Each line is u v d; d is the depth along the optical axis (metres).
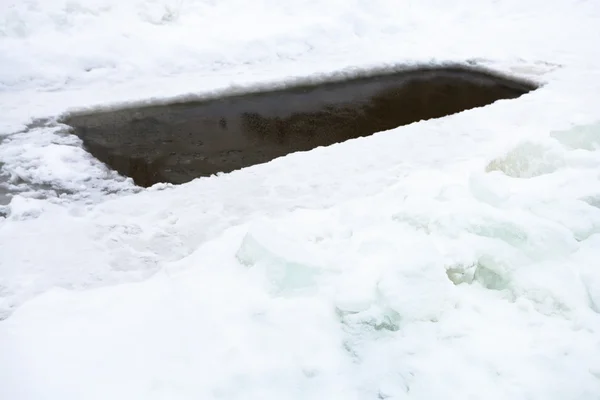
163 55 10.16
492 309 3.25
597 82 9.17
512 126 7.16
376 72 10.37
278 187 5.64
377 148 6.60
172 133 7.58
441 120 7.49
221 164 6.69
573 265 3.52
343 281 3.34
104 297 3.66
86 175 6.14
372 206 4.57
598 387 2.65
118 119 7.97
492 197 4.09
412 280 3.20
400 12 13.09
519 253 3.55
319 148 6.66
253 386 2.78
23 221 5.02
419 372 2.79
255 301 3.38
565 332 3.04
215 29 11.21
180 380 2.83
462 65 10.80
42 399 2.75
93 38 10.10
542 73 9.97
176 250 4.55
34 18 10.01
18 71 9.10
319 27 11.73
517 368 2.79
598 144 5.14
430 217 3.93
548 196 4.14
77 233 4.80
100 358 3.01
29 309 3.55
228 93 9.12
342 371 2.88
